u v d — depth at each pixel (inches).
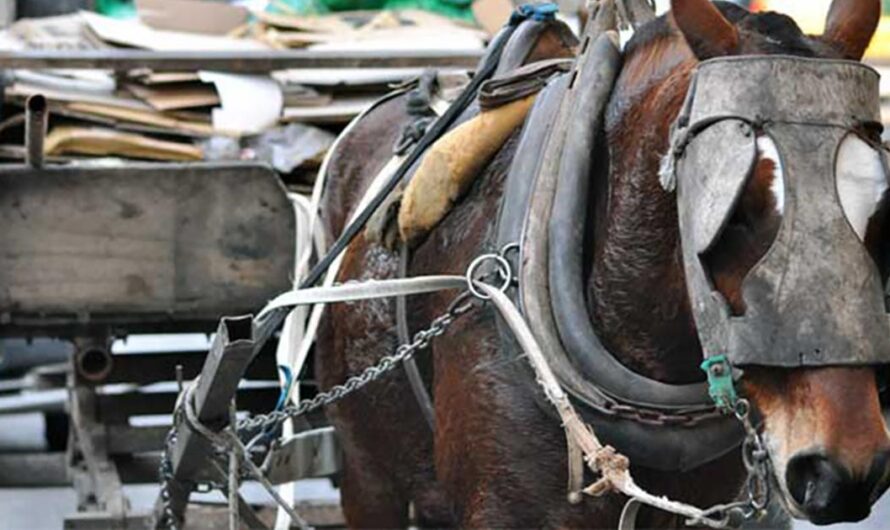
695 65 188.7
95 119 310.5
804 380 171.8
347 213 265.7
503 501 202.2
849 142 175.8
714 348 176.7
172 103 312.2
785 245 172.4
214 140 309.9
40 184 287.4
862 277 171.9
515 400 201.8
